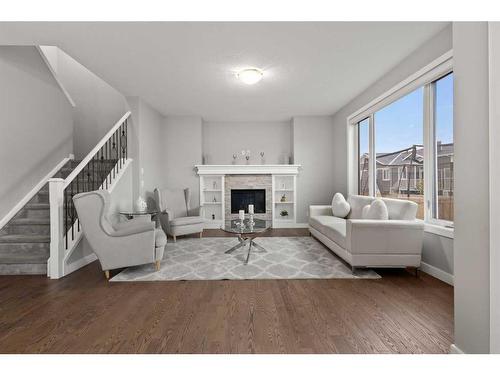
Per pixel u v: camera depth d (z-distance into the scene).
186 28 2.73
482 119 1.39
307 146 6.48
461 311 1.55
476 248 1.44
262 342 1.84
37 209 3.83
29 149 3.98
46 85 4.34
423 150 3.31
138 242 3.19
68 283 2.97
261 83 4.32
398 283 2.91
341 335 1.92
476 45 1.41
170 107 5.71
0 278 3.14
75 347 1.80
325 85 4.42
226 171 6.43
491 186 1.33
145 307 2.38
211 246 4.56
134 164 5.05
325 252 4.13
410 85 3.39
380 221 3.11
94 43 3.02
